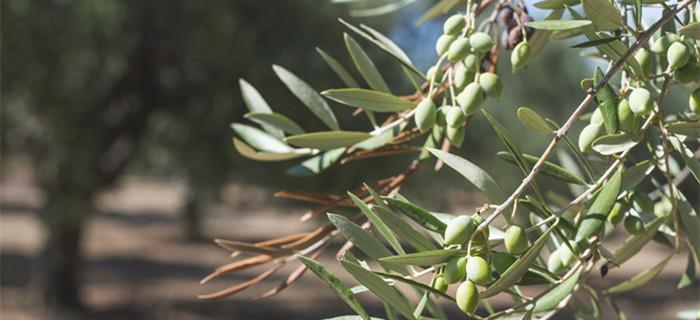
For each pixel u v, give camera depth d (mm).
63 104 7781
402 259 566
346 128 6816
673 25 678
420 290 742
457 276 573
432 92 728
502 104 9703
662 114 620
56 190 8258
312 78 7090
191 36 7797
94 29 7160
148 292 10664
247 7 7176
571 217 916
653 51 637
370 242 593
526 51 727
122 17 7398
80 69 8203
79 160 8180
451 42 725
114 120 8539
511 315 601
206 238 16562
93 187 8422
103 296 10156
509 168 8898
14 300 9633
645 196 667
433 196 8242
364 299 9711
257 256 789
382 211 591
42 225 9234
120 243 15078
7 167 8586
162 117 9070
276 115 859
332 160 816
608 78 577
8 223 16500
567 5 647
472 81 708
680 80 622
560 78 10242
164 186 29984
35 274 9617
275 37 7234
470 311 561
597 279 10398
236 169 7918
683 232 786
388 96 746
